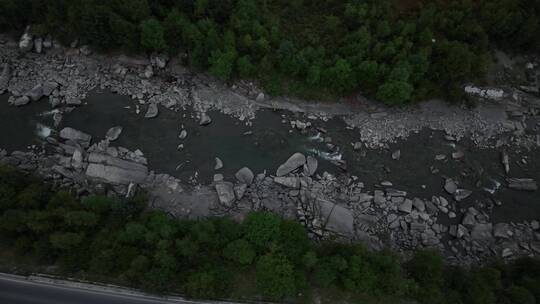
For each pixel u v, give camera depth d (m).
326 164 53.03
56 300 38.72
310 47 51.78
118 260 38.28
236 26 52.28
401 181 52.72
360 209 49.84
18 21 54.16
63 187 47.09
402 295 41.34
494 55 59.47
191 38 51.84
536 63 59.31
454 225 50.12
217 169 51.62
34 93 52.88
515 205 52.41
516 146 56.12
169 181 49.81
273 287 38.84
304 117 55.69
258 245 41.41
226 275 40.16
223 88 55.94
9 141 50.75
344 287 41.44
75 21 50.38
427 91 54.59
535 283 39.81
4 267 39.75
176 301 39.53
